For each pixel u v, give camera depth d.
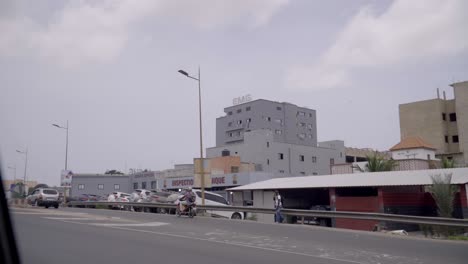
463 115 63.97
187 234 17.41
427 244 15.60
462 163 58.94
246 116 103.69
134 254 12.23
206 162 35.03
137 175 82.75
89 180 83.88
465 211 26.86
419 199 33.03
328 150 85.62
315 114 112.25
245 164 70.69
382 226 29.34
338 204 33.25
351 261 12.20
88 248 13.03
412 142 56.03
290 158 79.69
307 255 12.98
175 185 65.31
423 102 70.25
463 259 12.73
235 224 22.08
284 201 38.59
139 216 26.50
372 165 44.06
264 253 13.10
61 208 37.69
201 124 33.44
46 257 11.35
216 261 11.53
